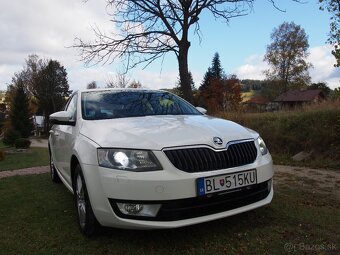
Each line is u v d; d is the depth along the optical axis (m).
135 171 3.27
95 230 3.67
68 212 4.72
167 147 3.34
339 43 7.77
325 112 10.24
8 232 4.09
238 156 3.58
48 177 7.44
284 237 3.60
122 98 4.95
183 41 10.18
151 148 3.33
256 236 3.64
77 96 5.09
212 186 3.34
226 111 14.18
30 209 4.96
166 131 3.62
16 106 52.47
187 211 3.28
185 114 4.78
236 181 3.47
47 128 70.00
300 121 10.44
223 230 3.82
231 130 3.87
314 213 4.33
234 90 47.00
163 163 3.27
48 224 4.28
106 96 4.97
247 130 4.07
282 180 6.49
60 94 73.94
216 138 3.56
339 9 7.80
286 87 54.16
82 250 3.49
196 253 3.32
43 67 72.44
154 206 3.25
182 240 3.61
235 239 3.59
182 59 10.34
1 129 54.47
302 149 9.68
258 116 12.59
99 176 3.40
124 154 3.36
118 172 3.30
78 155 3.73
